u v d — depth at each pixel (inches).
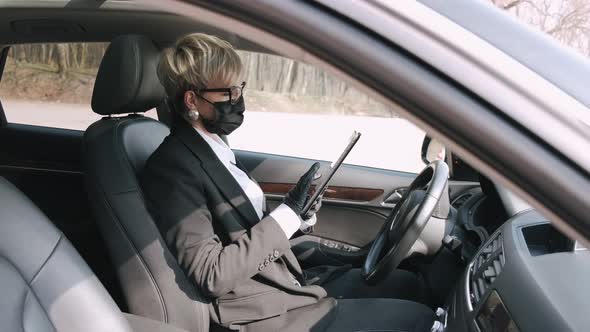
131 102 76.7
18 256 44.3
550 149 23.7
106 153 69.3
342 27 25.6
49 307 44.8
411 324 70.2
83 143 73.4
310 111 159.6
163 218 64.8
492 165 24.5
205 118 68.3
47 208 104.5
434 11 26.4
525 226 63.4
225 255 63.6
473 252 87.4
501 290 53.3
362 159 126.6
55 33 89.9
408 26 25.5
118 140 70.9
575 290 48.6
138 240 64.3
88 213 104.7
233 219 67.4
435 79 24.8
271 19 26.2
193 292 65.1
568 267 52.7
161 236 64.8
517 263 54.7
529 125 23.9
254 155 112.0
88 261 99.8
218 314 67.3
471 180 111.6
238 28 27.0
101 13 85.0
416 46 25.1
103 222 66.0
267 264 65.6
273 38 26.6
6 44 92.0
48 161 105.3
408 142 135.0
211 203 67.1
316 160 114.3
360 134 71.2
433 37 25.3
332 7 25.9
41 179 105.0
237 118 69.0
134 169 70.4
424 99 24.7
